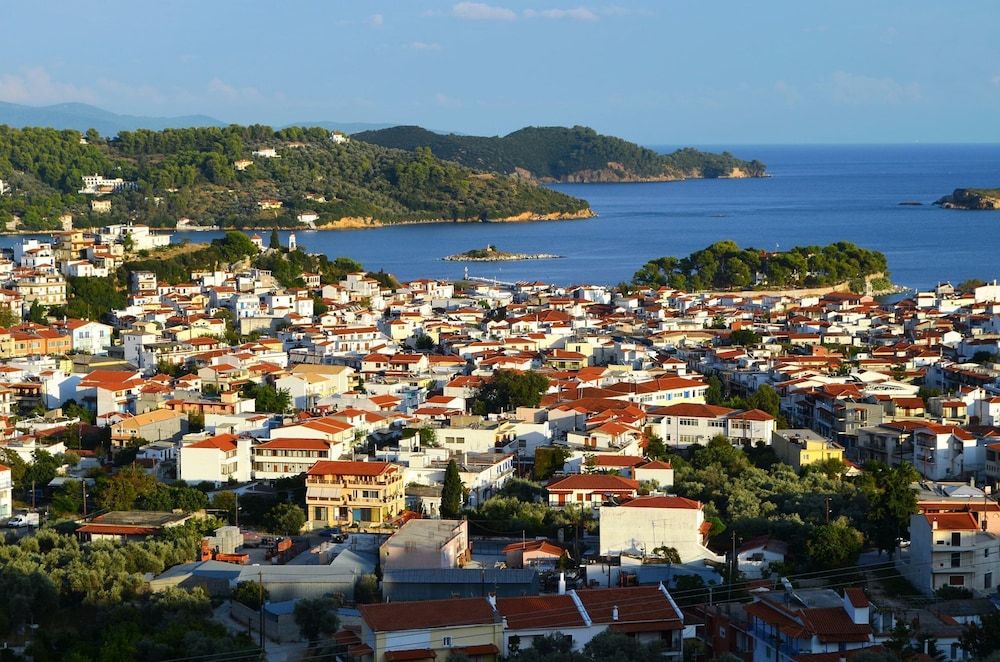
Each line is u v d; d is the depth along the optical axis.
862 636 165.50
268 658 185.25
